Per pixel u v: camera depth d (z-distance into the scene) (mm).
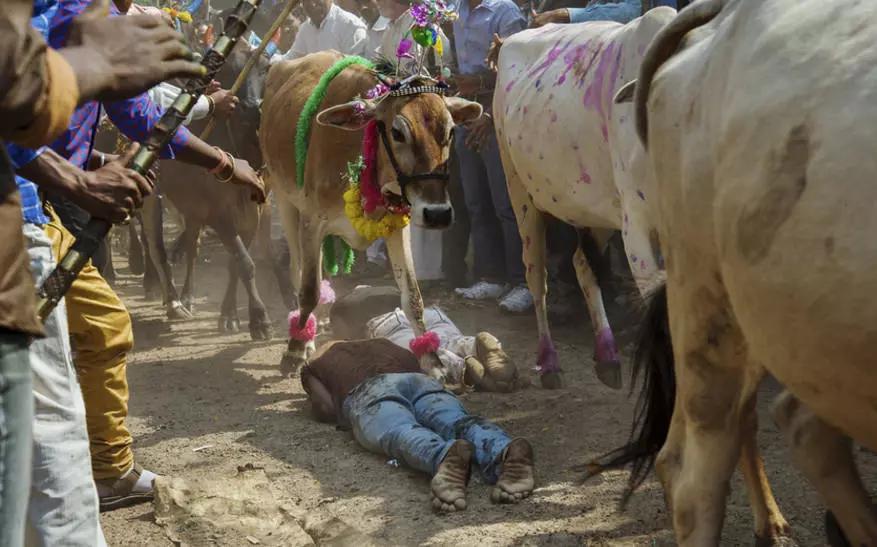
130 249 8719
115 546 3645
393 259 5266
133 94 1771
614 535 3486
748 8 2303
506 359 5203
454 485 3787
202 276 8992
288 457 4402
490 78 6621
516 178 5422
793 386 2203
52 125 1567
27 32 1490
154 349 6441
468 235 7691
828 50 2047
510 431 4590
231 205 6664
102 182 2418
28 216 2582
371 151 4969
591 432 4520
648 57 2674
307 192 5531
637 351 2980
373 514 3789
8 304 1581
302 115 5559
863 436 2145
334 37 8508
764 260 2119
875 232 1868
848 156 1926
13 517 1578
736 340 2494
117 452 3910
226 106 5035
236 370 5855
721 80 2322
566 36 4969
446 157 4910
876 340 1904
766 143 2113
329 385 4809
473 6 6789
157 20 1812
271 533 3652
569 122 4621
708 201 2363
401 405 4383
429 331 5238
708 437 2598
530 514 3705
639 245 4113
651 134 2594
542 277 5371
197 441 4660
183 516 3797
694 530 2598
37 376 2623
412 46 5574
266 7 10672
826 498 2852
